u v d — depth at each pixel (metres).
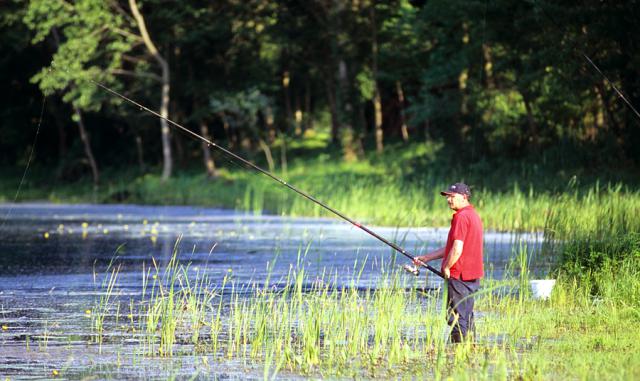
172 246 49.28
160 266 39.44
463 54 92.50
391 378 18.56
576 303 27.16
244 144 144.88
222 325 25.14
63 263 41.06
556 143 84.06
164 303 25.38
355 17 126.62
